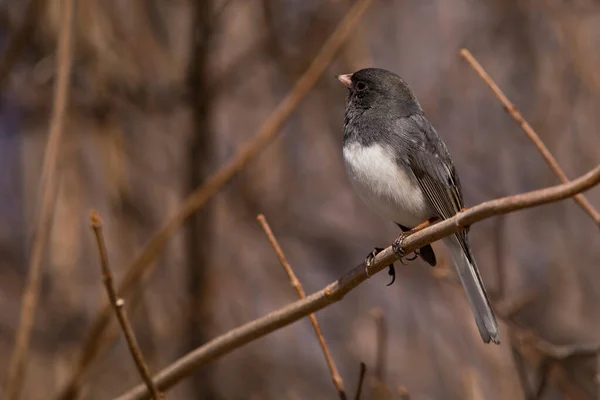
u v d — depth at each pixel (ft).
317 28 38.55
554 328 37.01
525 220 38.68
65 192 35.37
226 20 39.27
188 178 37.19
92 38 36.65
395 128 23.70
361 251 40.93
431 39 41.39
